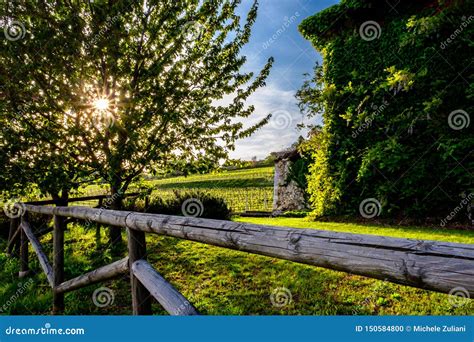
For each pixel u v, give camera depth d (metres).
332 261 1.02
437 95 7.35
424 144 7.65
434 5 7.89
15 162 5.31
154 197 10.70
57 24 4.82
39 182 5.46
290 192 14.86
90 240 6.74
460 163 7.06
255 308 3.04
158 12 6.08
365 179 8.53
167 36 5.85
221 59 6.18
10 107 4.93
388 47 8.62
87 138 5.67
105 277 2.48
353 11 9.09
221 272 4.22
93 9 5.09
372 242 0.96
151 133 6.12
